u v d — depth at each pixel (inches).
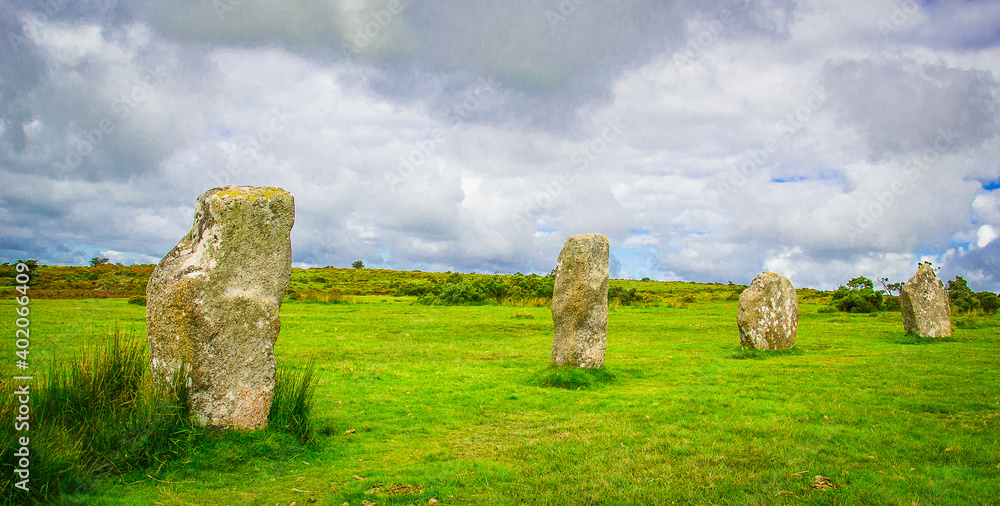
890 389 495.2
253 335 312.2
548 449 326.3
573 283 572.7
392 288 2320.4
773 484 269.0
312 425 348.2
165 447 280.7
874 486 264.1
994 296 1441.9
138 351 327.0
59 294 1412.4
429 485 272.8
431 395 476.4
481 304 1573.6
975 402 441.1
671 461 302.7
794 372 595.5
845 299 1520.7
